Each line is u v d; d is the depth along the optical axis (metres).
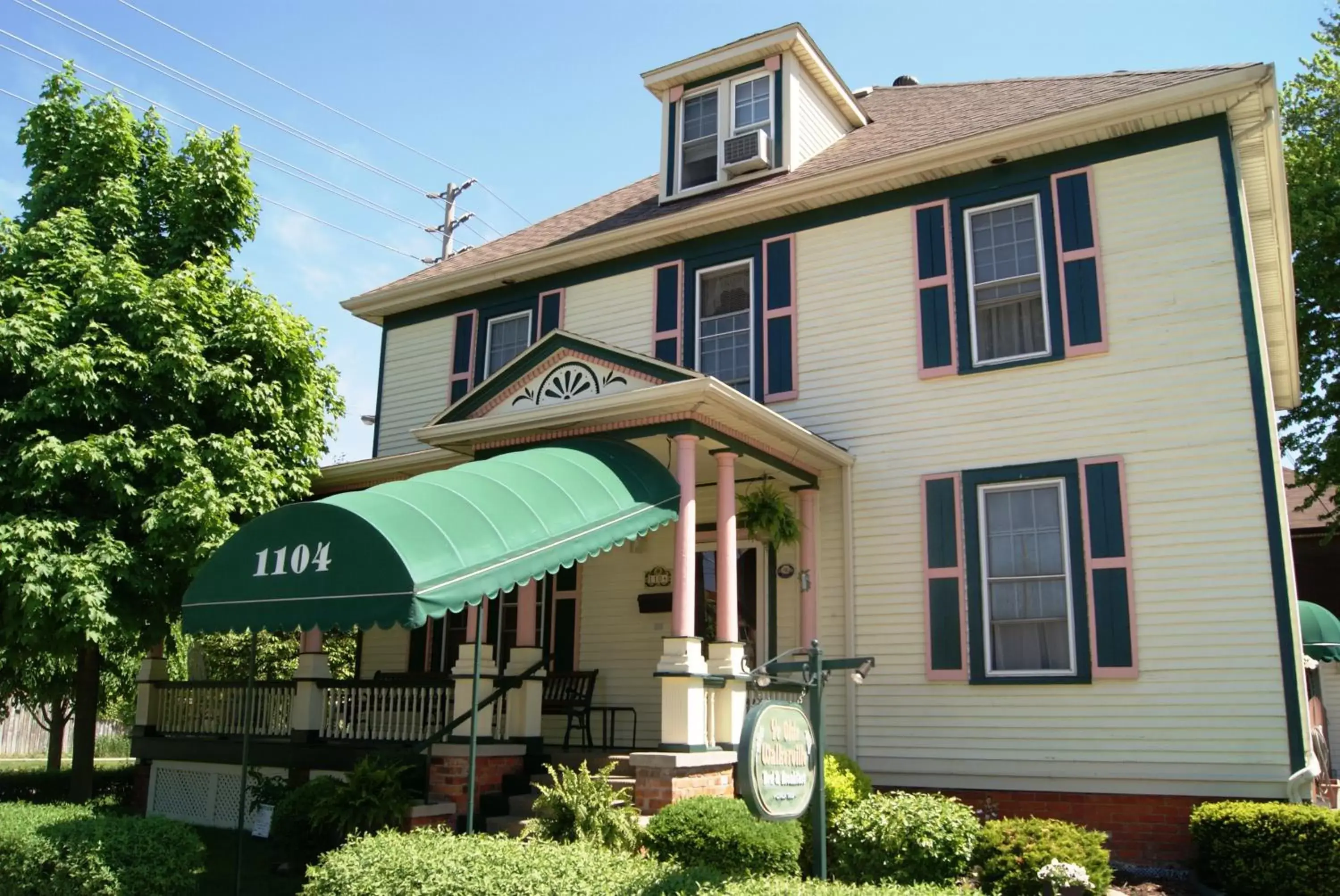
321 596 8.71
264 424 13.61
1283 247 14.25
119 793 15.75
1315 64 23.33
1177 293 11.63
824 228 14.15
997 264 12.86
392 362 18.33
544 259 16.31
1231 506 10.91
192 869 8.53
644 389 11.09
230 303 13.65
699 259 15.11
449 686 11.42
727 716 10.89
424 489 9.54
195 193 14.03
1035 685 11.55
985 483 12.31
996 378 12.49
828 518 13.31
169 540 11.85
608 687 14.76
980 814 11.46
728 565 11.35
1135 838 10.76
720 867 8.19
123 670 15.67
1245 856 9.05
